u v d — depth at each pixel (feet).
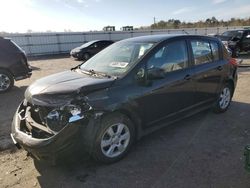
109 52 15.87
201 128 16.67
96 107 11.46
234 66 19.83
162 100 14.19
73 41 95.40
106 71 13.84
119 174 11.79
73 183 11.26
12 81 29.68
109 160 12.42
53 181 11.44
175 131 16.22
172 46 15.08
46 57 80.38
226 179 11.25
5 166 12.75
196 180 11.21
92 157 12.16
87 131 11.26
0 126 17.97
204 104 17.42
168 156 13.24
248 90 26.27
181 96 15.30
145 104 13.34
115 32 104.99
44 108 11.49
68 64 58.90
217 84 18.08
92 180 11.41
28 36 86.17
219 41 18.90
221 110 19.22
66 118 10.93
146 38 15.76
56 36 91.40
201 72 16.44
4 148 14.57
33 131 11.58
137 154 13.46
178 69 15.20
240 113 19.44
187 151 13.73
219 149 13.92
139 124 13.33
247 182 11.02
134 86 12.89
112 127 12.25
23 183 11.38
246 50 59.82
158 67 13.98
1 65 28.71
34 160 13.19
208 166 12.26
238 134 15.79
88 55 67.77
